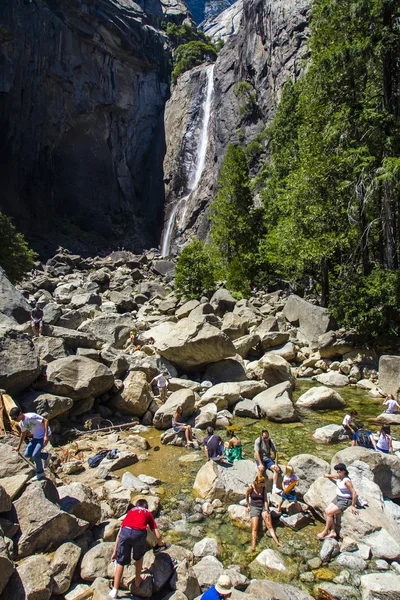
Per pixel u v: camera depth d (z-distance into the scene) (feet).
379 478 24.73
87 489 22.39
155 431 36.86
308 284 95.86
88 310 74.54
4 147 175.11
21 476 20.61
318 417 40.06
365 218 62.39
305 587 18.84
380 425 37.81
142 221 230.07
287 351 57.31
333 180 64.54
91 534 21.18
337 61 59.41
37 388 35.53
